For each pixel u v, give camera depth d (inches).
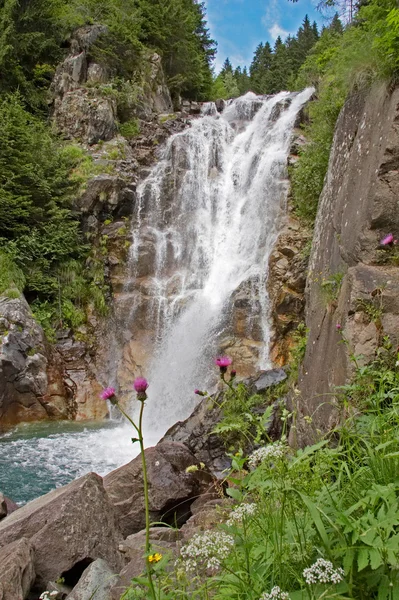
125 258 601.3
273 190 596.1
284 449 91.0
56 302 550.0
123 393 507.8
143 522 226.2
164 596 86.0
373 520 75.2
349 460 100.9
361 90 265.3
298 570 80.6
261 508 94.4
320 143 500.1
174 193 665.6
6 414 448.1
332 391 196.4
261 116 787.4
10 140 587.5
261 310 513.3
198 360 502.3
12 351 460.1
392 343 174.2
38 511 179.5
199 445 326.6
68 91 754.2
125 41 850.8
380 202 204.2
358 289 188.9
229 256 595.2
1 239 536.1
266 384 336.8
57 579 163.3
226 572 87.6
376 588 75.7
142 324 558.6
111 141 708.7
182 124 803.4
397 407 119.3
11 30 729.0
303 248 518.0
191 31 1111.6
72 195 603.2
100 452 375.9
